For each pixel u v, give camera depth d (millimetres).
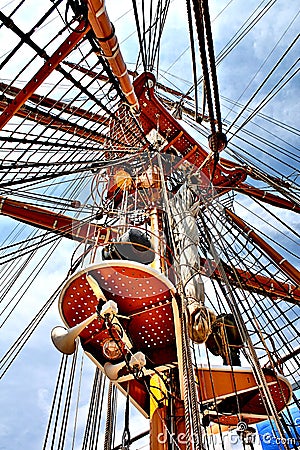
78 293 5699
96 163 6031
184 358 4867
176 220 7105
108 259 5680
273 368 6523
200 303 5707
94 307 5883
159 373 5918
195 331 5543
